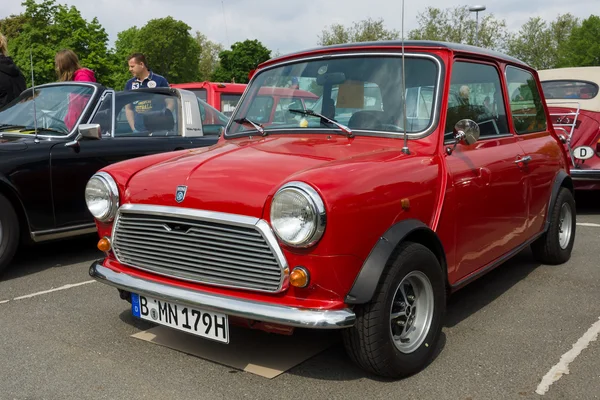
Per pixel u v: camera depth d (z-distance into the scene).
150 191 3.23
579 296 4.60
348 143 3.60
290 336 3.74
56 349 3.60
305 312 2.75
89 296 4.63
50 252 6.05
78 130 5.44
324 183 2.76
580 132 7.94
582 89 8.62
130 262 3.35
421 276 3.18
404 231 3.00
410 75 3.76
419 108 3.64
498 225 4.07
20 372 3.30
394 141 3.58
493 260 4.12
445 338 3.77
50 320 4.10
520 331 3.89
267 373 3.25
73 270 5.38
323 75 4.03
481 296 4.62
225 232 2.94
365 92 3.82
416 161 3.32
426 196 3.26
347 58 4.03
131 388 3.10
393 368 3.05
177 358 3.45
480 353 3.54
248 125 4.20
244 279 2.90
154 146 5.94
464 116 3.85
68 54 7.09
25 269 5.42
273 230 2.78
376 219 2.91
